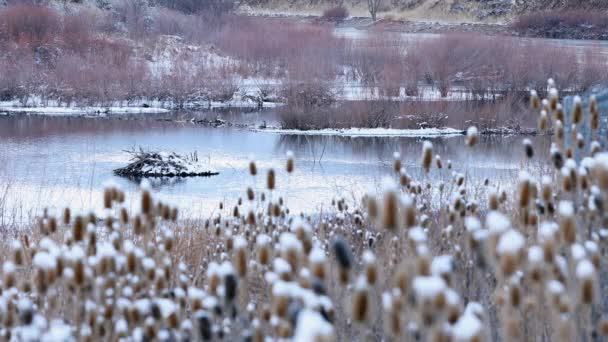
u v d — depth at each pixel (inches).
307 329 92.3
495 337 179.6
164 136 1417.3
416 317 127.0
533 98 218.4
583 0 3683.6
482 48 2095.2
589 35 3334.2
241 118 1724.9
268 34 2684.5
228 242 237.5
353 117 1561.3
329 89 1843.0
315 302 122.1
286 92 1879.9
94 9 2613.2
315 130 1530.5
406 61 2170.3
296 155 1194.6
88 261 179.9
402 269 126.8
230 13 3312.0
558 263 144.9
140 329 160.4
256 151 1238.9
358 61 2314.2
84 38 2207.2
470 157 1116.5
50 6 2485.2
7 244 354.9
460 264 215.2
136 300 172.4
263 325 183.0
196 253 335.3
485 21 3902.6
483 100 1875.0
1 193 800.9
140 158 1014.4
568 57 2020.2
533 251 140.9
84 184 902.4
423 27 3895.2
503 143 1328.7
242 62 2415.1
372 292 191.5
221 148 1268.5
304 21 4333.2
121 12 2682.1
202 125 1605.6
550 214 211.5
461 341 106.8
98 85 1916.8
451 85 2191.2
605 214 173.3
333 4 4566.9
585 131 241.9
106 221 188.2
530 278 151.8
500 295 145.9
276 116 1756.9
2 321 165.8
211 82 2047.2
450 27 3831.2
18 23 2206.0
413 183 280.4
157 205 195.3
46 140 1320.1
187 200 811.4
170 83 1990.7
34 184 885.8
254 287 246.7
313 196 818.8
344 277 124.8
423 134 1480.1
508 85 1959.9
